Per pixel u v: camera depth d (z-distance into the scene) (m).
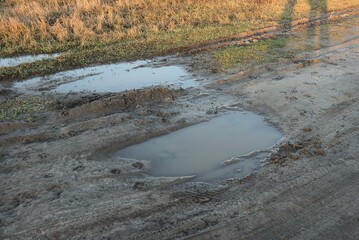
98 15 14.11
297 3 17.69
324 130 7.25
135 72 9.91
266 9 16.39
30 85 9.12
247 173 6.11
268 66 10.24
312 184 5.81
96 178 5.86
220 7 16.27
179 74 9.77
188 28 13.45
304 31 13.60
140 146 6.78
